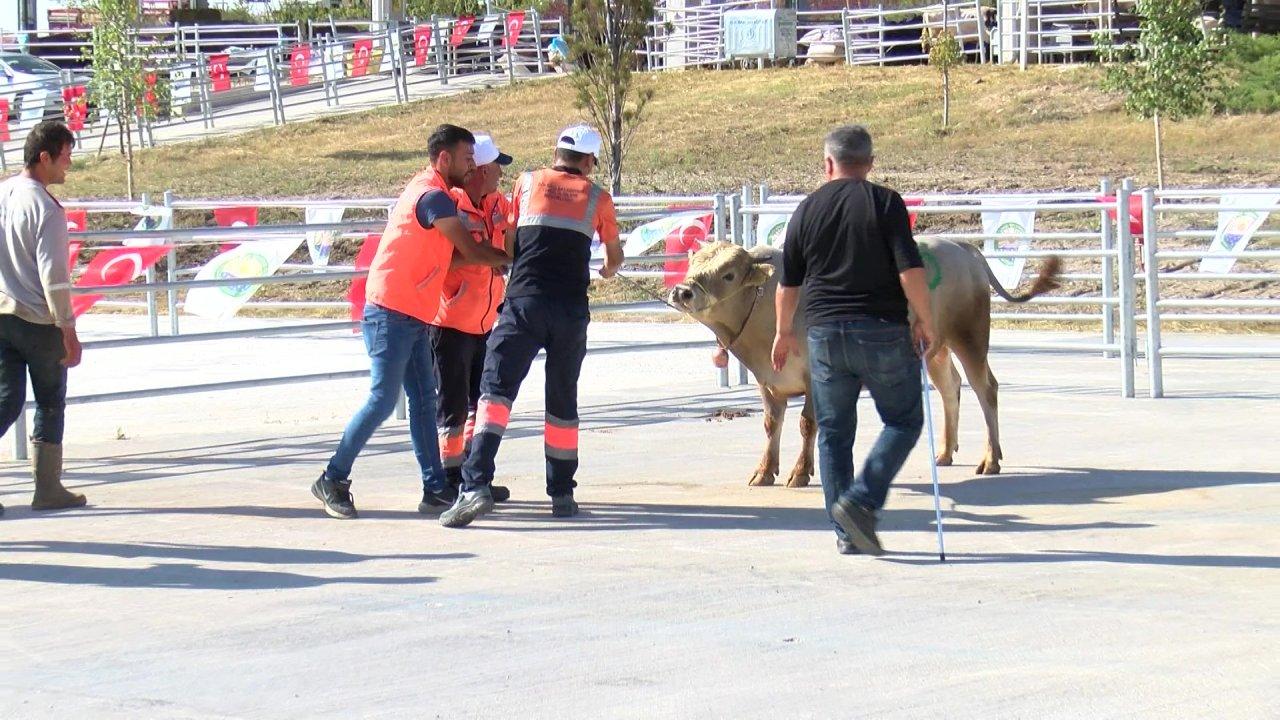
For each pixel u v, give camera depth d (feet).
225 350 68.64
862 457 39.09
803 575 27.22
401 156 126.11
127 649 23.31
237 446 43.80
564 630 23.90
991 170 100.63
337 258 97.81
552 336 31.96
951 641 22.88
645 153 118.42
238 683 21.56
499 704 20.43
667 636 23.44
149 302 72.64
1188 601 24.93
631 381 56.75
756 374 35.60
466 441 35.78
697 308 33.60
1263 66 116.26
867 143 27.99
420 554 29.50
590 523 32.24
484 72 169.07
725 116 130.11
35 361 33.47
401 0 187.93
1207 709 19.63
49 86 144.56
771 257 34.99
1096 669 21.38
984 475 36.73
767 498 34.71
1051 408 47.39
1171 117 104.47
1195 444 40.24
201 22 200.44
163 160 129.80
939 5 147.13
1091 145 106.42
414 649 23.02
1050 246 83.05
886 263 27.27
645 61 167.22
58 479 34.32
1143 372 55.77
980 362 36.86
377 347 32.27
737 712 19.90
